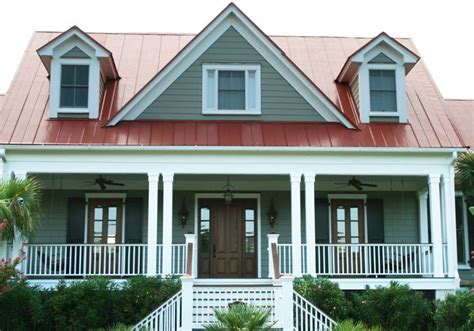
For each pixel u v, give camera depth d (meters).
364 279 16.78
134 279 15.82
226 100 18.58
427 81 20.83
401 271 17.38
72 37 18.39
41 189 19.39
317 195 20.08
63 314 14.95
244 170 17.12
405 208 20.09
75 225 19.48
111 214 19.69
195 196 19.80
